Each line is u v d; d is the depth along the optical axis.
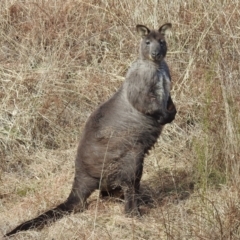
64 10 26.78
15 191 19.62
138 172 17.97
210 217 16.38
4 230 17.03
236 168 17.41
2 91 24.14
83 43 25.97
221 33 23.53
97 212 17.50
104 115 18.17
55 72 24.53
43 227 16.84
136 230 16.47
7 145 22.00
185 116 22.47
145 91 18.12
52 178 20.12
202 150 18.98
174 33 25.27
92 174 17.83
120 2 26.56
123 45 25.69
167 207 17.30
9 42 26.50
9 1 27.53
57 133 22.69
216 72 20.66
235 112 18.62
